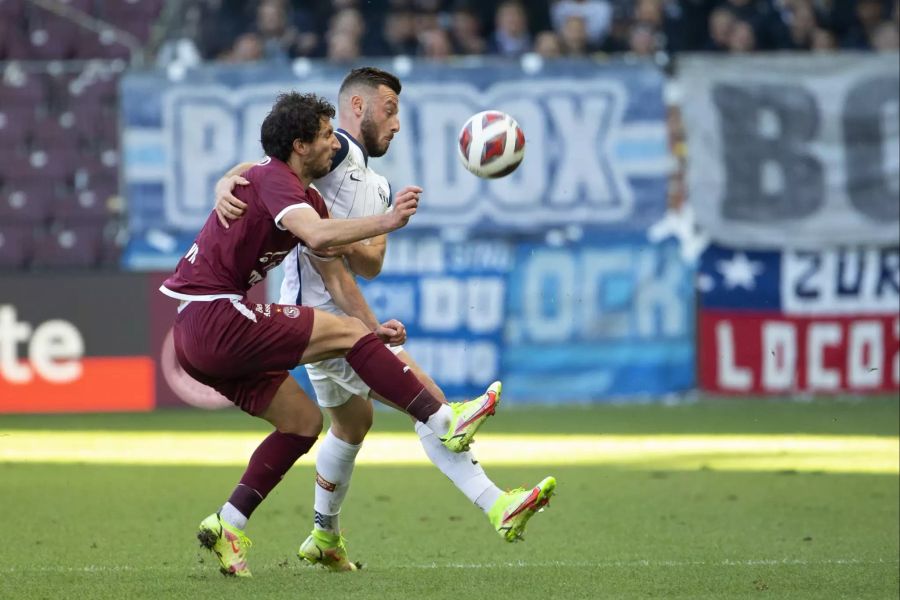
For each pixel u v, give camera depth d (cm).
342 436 2048
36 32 5853
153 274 4866
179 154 5022
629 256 5050
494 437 4131
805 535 2445
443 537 2436
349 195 2092
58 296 4834
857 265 5084
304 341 1891
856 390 5078
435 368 5019
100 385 4847
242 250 1892
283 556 2241
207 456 3734
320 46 5688
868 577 1986
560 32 5647
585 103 5031
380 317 5009
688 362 5059
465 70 5022
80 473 3388
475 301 5028
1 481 3234
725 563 2122
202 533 1962
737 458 3631
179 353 1931
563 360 5050
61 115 5444
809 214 5069
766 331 5072
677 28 5612
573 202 5047
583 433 4216
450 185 5022
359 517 2684
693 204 5053
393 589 1867
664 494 2997
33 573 2019
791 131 5062
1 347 4822
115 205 5384
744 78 5056
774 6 5641
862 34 5756
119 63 5684
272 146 1912
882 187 5069
